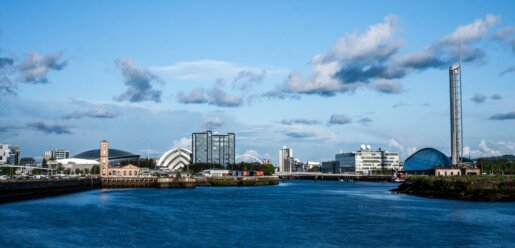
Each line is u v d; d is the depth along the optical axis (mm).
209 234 103625
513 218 126062
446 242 94188
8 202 173750
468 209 148375
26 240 94188
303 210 151625
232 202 184125
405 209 150500
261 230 109188
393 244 92562
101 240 95625
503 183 189125
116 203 174875
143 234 103000
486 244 92250
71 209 149625
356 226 114750
